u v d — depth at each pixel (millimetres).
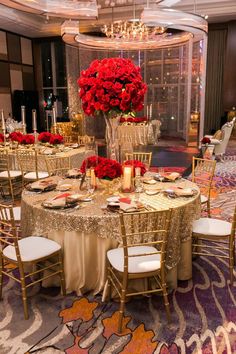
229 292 2723
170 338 2211
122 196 2832
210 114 11531
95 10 4586
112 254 2424
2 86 10656
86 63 12055
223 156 8727
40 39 11938
